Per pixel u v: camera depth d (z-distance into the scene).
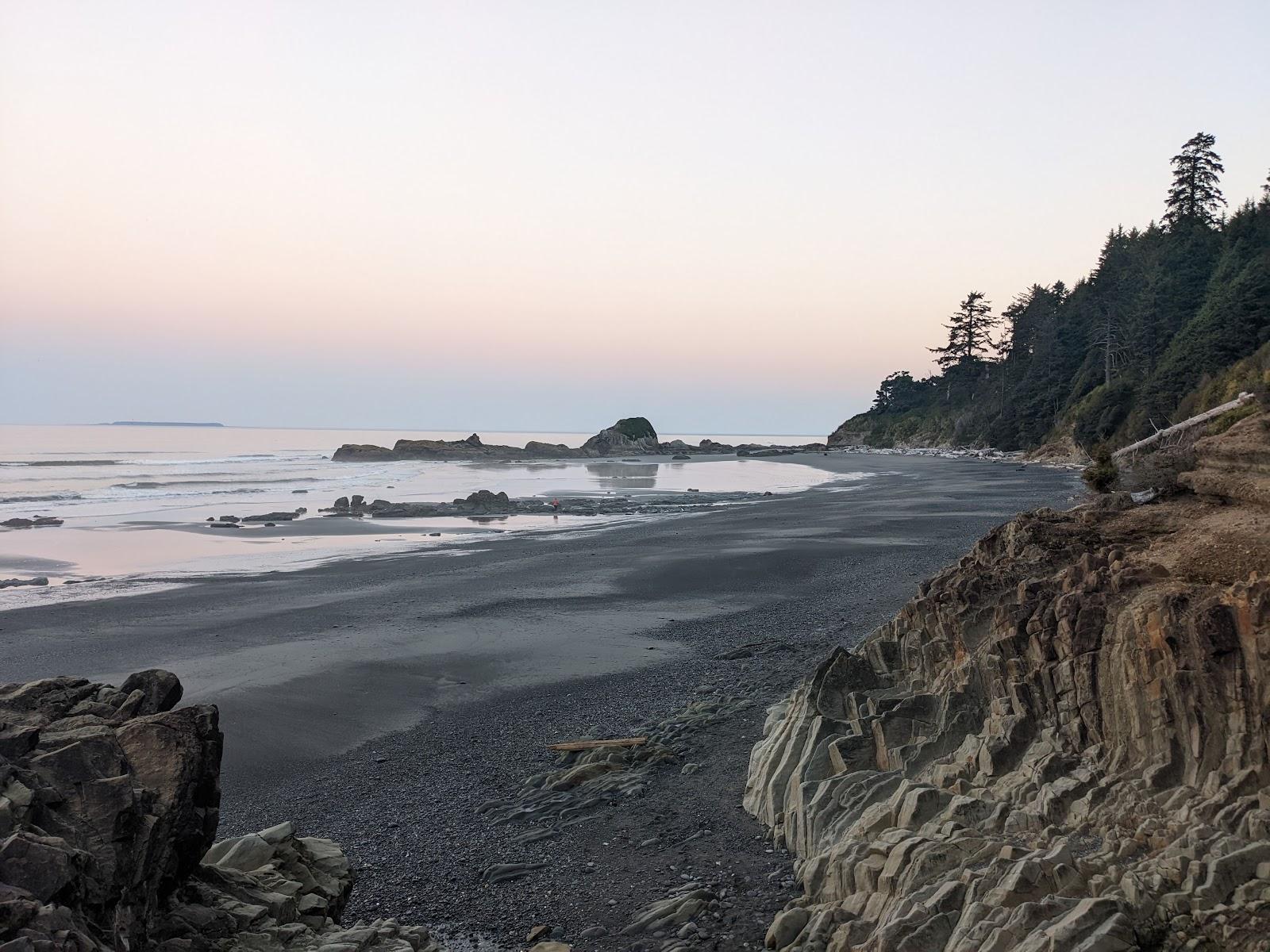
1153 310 75.50
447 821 11.56
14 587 28.70
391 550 37.22
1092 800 7.41
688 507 55.06
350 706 16.59
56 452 124.81
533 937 8.59
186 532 42.72
